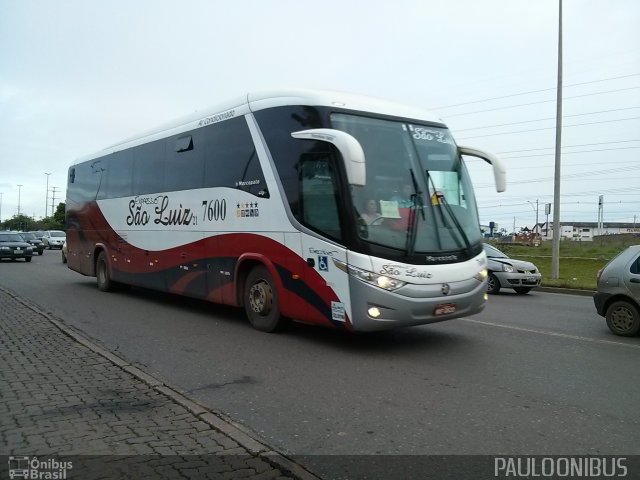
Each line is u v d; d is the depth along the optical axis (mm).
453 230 7625
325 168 7355
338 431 4590
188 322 9734
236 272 9000
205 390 5707
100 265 14438
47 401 5176
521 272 15922
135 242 12383
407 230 7215
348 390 5715
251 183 8664
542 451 4211
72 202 16531
